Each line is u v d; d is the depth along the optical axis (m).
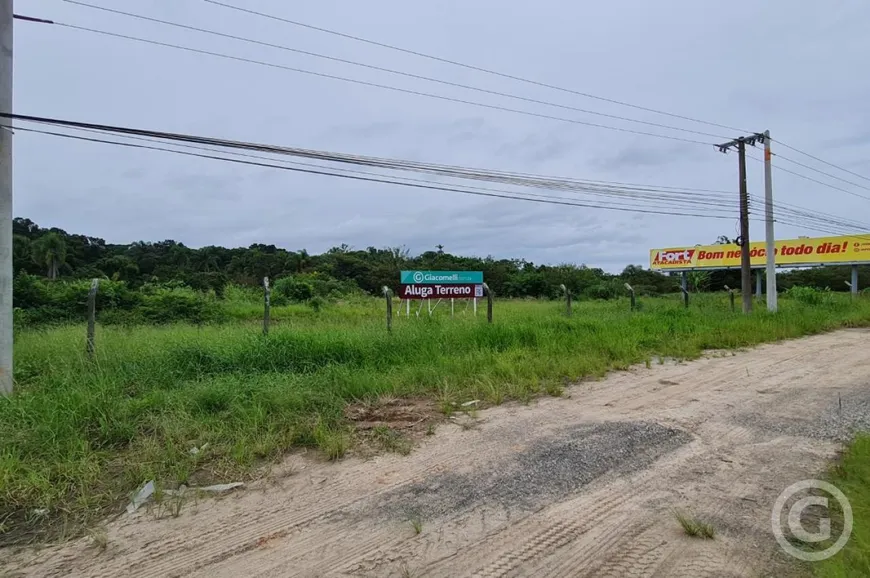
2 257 6.24
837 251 28.95
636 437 5.09
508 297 37.47
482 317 13.64
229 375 6.76
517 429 5.38
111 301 15.53
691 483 4.02
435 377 7.25
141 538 3.26
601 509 3.61
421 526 3.38
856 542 3.07
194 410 5.59
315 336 8.62
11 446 4.30
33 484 3.81
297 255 46.34
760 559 2.94
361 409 6.06
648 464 4.42
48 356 7.49
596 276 44.12
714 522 3.38
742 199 17.83
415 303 20.78
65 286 16.84
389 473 4.27
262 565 2.95
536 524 3.40
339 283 34.25
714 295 28.06
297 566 2.94
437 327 10.68
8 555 3.08
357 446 4.89
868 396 6.75
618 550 3.07
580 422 5.61
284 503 3.74
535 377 7.41
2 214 6.27
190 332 9.89
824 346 11.45
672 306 18.53
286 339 8.32
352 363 7.88
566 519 3.46
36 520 3.48
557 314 15.88
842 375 8.12
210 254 49.59
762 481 4.03
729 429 5.36
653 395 6.83
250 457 4.45
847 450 4.64
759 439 5.05
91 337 7.64
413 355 8.55
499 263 47.28
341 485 4.04
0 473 3.86
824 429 5.33
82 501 3.68
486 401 6.47
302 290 26.88
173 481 4.06
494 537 3.23
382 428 5.33
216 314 16.59
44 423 4.70
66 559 3.03
